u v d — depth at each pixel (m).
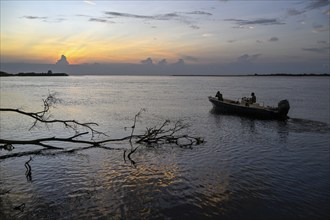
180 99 53.53
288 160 15.09
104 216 9.32
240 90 83.94
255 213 9.53
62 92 70.00
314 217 9.29
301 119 29.03
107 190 11.22
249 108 29.98
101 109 37.38
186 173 13.12
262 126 25.23
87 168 13.76
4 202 10.19
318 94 65.75
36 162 14.59
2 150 16.50
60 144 18.23
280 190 11.23
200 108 39.22
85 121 27.73
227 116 31.48
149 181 12.13
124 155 15.71
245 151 16.86
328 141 19.38
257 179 12.35
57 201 10.28
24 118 27.81
